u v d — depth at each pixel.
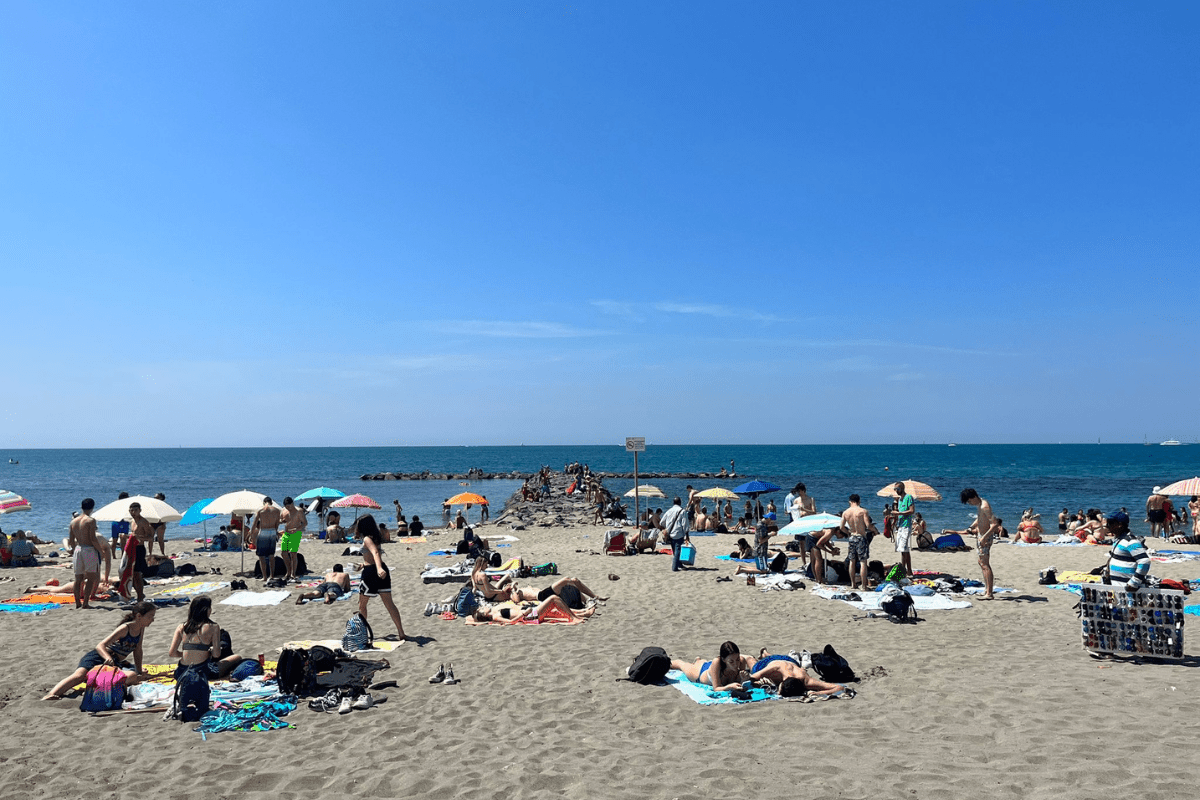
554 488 57.44
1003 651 8.53
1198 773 4.83
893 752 5.46
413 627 10.35
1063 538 21.14
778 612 11.20
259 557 14.96
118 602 12.26
